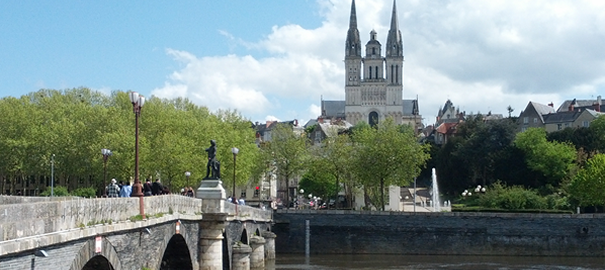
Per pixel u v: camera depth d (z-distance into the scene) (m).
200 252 43.97
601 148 140.12
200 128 95.00
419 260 89.06
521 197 108.81
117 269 27.64
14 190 111.19
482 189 120.69
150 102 94.50
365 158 109.44
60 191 78.56
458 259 90.56
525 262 86.88
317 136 180.75
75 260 23.39
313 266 80.19
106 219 26.91
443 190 152.12
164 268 41.75
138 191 33.41
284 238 98.88
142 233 31.25
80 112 93.06
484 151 142.25
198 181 89.88
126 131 83.69
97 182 88.62
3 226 19.00
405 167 108.69
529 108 175.62
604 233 93.62
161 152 81.38
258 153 118.44
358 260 88.44
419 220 97.31
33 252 20.41
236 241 60.25
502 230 95.62
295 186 161.88
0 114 92.12
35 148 88.62
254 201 128.25
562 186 119.31
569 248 94.25
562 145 132.88
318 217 98.88
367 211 98.31
